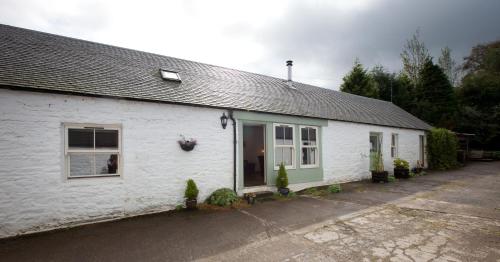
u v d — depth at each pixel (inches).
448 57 1454.2
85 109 242.7
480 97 1045.2
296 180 405.7
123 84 284.4
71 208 232.2
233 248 186.5
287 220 250.8
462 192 379.6
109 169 264.8
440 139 688.4
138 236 209.5
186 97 310.5
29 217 214.2
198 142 307.4
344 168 479.8
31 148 217.3
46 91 222.7
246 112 350.6
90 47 356.8
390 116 668.1
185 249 184.7
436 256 170.4
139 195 266.7
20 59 256.1
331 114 475.5
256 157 553.3
